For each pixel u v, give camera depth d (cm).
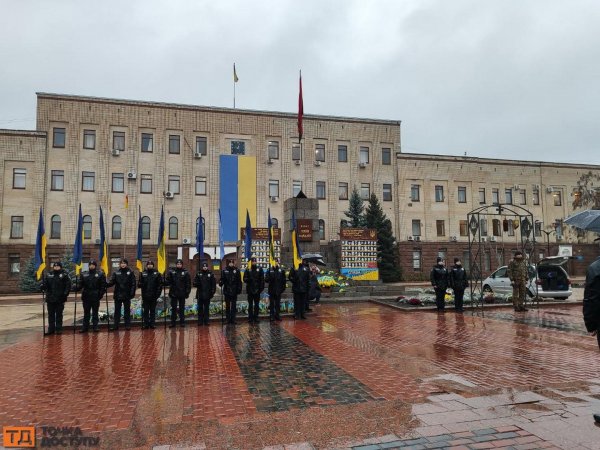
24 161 3256
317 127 3909
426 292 2089
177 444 428
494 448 400
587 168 4531
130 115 3475
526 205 4353
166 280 1250
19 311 1922
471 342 938
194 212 3531
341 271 2230
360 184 3981
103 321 1316
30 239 3209
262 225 3659
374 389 601
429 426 457
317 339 995
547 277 1708
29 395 613
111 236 3344
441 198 4175
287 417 496
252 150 3725
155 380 671
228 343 968
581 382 621
